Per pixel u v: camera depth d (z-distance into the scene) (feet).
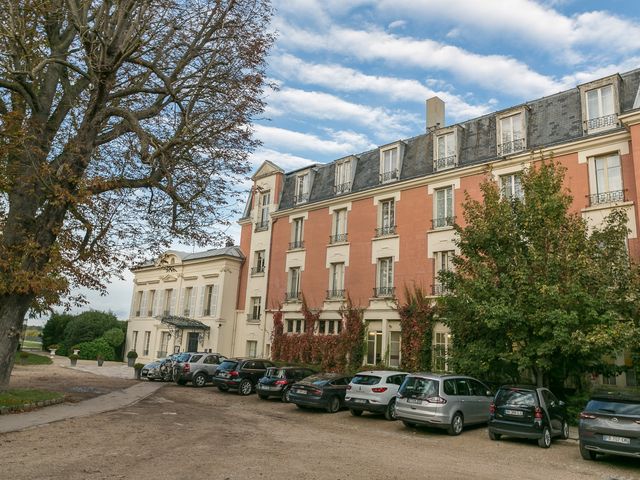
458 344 56.85
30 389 56.03
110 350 148.36
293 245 101.19
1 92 47.80
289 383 66.74
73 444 31.53
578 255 48.39
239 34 54.34
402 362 73.97
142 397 61.21
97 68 45.96
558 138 66.08
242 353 107.76
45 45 49.62
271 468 27.35
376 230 85.30
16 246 43.39
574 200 62.18
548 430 39.91
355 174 93.91
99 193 49.39
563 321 44.62
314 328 90.63
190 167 54.08
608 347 45.11
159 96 56.90
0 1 42.65
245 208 120.78
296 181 105.70
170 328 126.31
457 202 74.74
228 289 113.60
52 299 45.98
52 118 51.11
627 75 62.64
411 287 77.66
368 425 48.80
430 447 38.11
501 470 30.68
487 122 76.07
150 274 142.72
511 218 53.01
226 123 54.70
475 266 53.47
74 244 45.68
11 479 22.86
